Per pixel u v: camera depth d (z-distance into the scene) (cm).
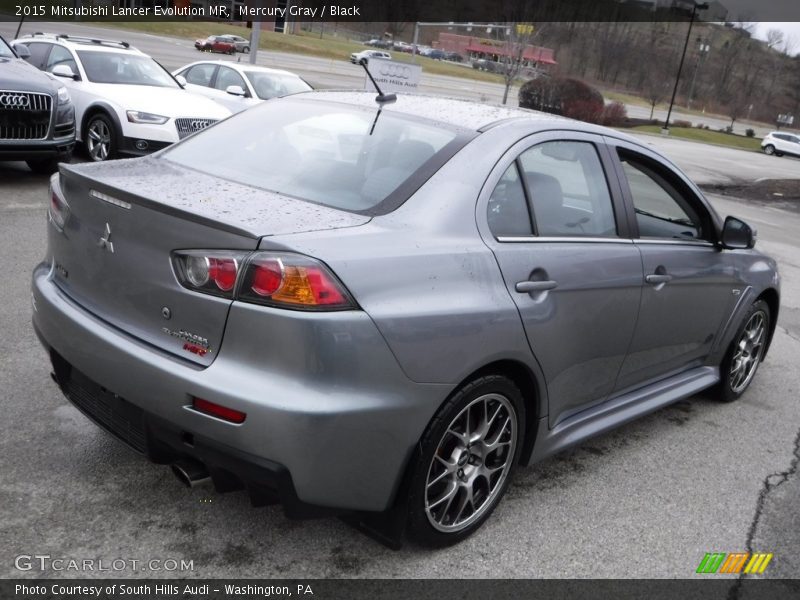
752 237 407
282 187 278
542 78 4222
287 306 219
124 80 1014
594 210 328
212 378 225
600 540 300
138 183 261
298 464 223
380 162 284
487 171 281
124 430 261
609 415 354
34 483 288
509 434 292
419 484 254
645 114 7269
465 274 258
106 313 260
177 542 264
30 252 582
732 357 452
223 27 7081
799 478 380
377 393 231
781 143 4781
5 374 376
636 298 339
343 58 6531
